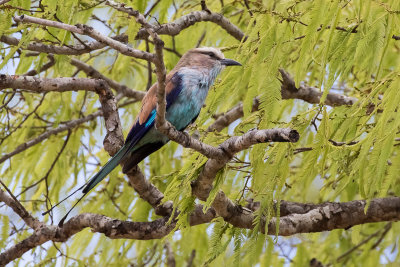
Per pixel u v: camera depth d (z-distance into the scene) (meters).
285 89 12.23
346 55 7.80
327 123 7.74
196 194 8.56
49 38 9.43
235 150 7.86
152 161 12.71
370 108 9.10
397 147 9.18
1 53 9.52
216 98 8.80
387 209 9.88
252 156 8.05
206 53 10.87
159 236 9.96
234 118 12.86
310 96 12.36
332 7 7.41
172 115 10.27
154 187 10.43
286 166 7.73
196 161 8.35
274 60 7.97
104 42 7.02
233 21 13.59
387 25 7.48
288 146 7.75
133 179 10.15
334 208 9.91
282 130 7.38
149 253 13.44
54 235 10.32
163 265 13.80
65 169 13.41
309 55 9.59
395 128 6.93
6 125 13.15
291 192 8.81
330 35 7.34
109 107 10.45
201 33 13.29
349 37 7.93
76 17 10.05
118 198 12.77
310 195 13.09
